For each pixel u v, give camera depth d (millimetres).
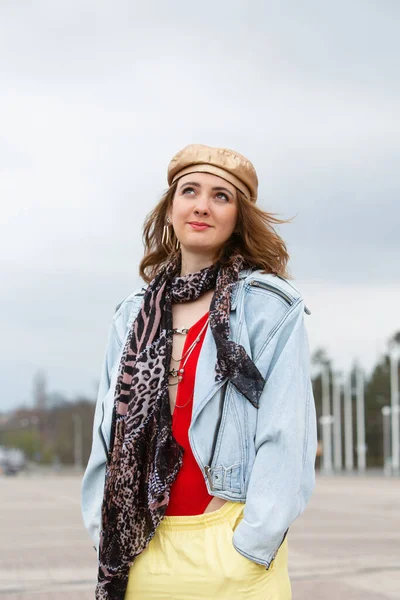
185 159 2834
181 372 2676
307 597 7555
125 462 2656
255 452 2604
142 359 2715
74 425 129625
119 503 2654
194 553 2559
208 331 2691
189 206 2812
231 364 2600
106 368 2994
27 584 8484
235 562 2514
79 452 121000
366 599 7422
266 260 2852
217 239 2811
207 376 2635
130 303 3002
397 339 101375
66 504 25844
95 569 9672
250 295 2732
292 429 2564
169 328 2750
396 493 30875
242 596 2508
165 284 2854
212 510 2609
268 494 2521
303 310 2746
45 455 142500
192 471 2627
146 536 2629
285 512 2514
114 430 2762
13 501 27812
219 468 2592
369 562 10133
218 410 2607
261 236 2840
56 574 9242
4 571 9508
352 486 38750
